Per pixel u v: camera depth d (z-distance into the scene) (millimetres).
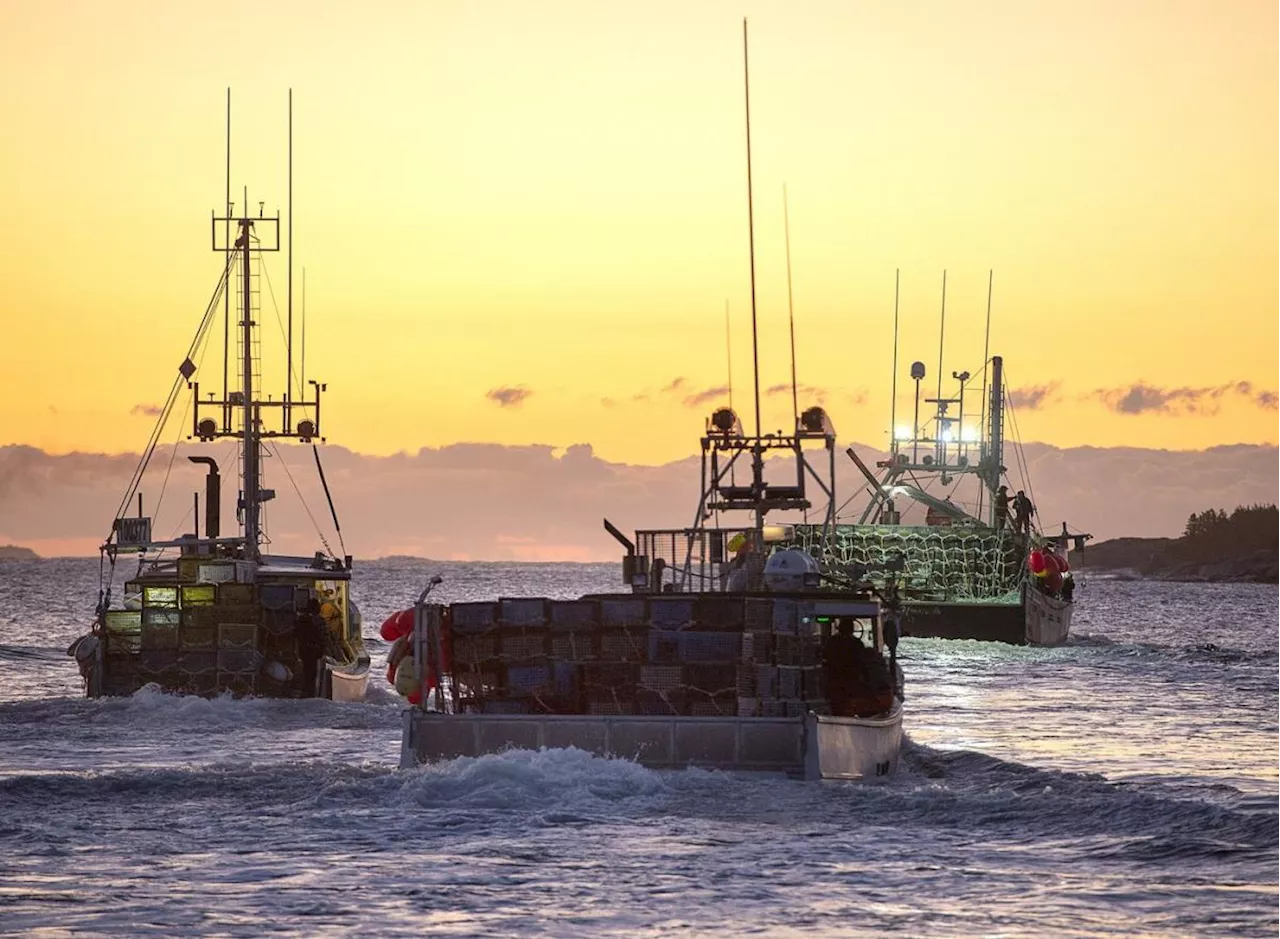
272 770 88312
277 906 58000
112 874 62875
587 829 70188
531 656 80188
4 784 81812
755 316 89000
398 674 82500
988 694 155125
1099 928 55750
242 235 146625
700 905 58406
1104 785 84875
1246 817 73312
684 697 79312
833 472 88938
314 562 144875
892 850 67250
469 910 57625
